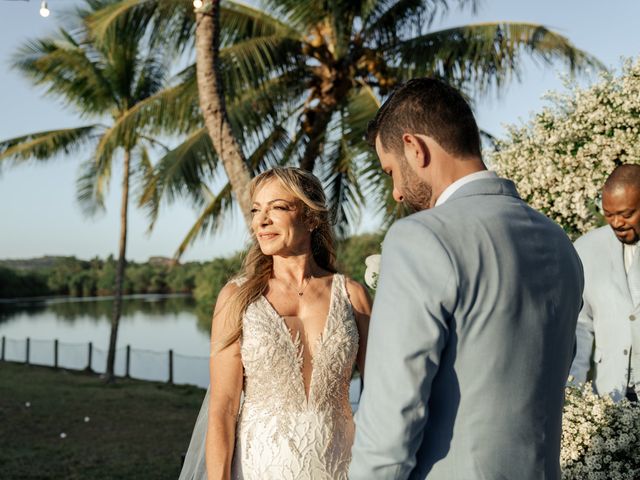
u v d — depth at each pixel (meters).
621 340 2.90
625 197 2.76
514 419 1.36
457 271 1.35
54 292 64.31
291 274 2.29
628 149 3.92
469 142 1.50
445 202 1.47
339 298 2.28
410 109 1.50
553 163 4.18
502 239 1.41
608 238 3.04
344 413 2.21
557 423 1.47
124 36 8.79
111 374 14.64
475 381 1.35
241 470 2.12
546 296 1.44
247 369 2.16
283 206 2.24
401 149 1.53
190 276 66.12
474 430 1.35
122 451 7.87
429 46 9.52
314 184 2.34
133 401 11.56
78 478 6.65
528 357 1.38
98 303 55.50
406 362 1.31
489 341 1.35
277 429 2.08
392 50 9.99
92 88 14.20
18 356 20.23
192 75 8.49
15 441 8.30
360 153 8.87
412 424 1.31
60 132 15.02
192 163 8.61
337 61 9.80
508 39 9.39
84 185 16.61
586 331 3.05
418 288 1.34
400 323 1.33
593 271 3.03
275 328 2.15
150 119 8.79
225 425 2.11
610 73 4.10
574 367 2.97
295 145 10.45
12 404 10.99
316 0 9.22
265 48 8.64
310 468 2.07
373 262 2.82
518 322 1.38
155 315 42.72
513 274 1.39
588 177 4.03
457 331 1.36
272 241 2.24
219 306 2.23
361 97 9.18
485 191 1.48
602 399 2.59
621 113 3.97
